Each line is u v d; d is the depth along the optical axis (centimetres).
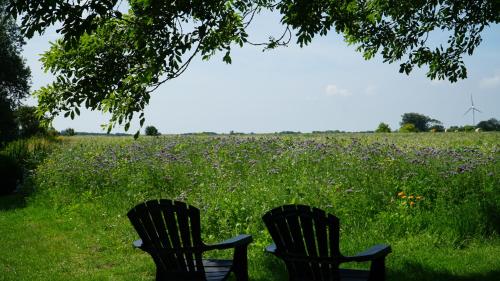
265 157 1538
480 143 2434
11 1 674
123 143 2412
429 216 920
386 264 730
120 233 1028
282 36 905
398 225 884
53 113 822
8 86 5053
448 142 2642
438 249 802
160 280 530
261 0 1056
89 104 796
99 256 894
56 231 1108
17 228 1159
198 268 514
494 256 759
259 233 859
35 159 2227
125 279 736
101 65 803
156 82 766
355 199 999
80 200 1389
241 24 917
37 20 673
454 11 1052
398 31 1115
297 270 477
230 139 2017
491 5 1016
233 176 1346
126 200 1287
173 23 749
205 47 838
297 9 866
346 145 1666
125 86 772
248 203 977
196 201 1055
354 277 473
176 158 1593
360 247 804
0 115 4700
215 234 905
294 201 962
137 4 760
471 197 985
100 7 675
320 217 454
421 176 1115
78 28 676
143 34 749
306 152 1485
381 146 1577
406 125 7031
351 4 978
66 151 2105
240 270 523
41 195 1545
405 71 1118
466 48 1076
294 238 471
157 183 1368
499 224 889
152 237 527
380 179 1109
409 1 1085
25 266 840
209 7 780
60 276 772
